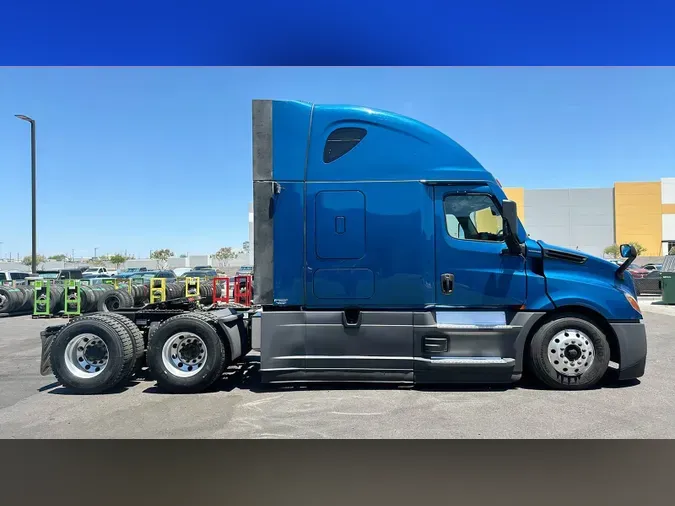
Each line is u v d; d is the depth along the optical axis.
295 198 6.05
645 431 4.68
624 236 49.38
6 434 4.80
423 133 6.12
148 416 5.25
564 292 6.01
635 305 6.12
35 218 21.98
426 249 6.03
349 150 6.09
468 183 6.05
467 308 6.07
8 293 17.09
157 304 7.35
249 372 7.20
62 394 6.18
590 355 5.99
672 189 48.78
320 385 6.38
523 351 6.06
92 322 6.16
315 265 6.04
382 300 6.02
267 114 6.09
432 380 5.96
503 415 5.12
